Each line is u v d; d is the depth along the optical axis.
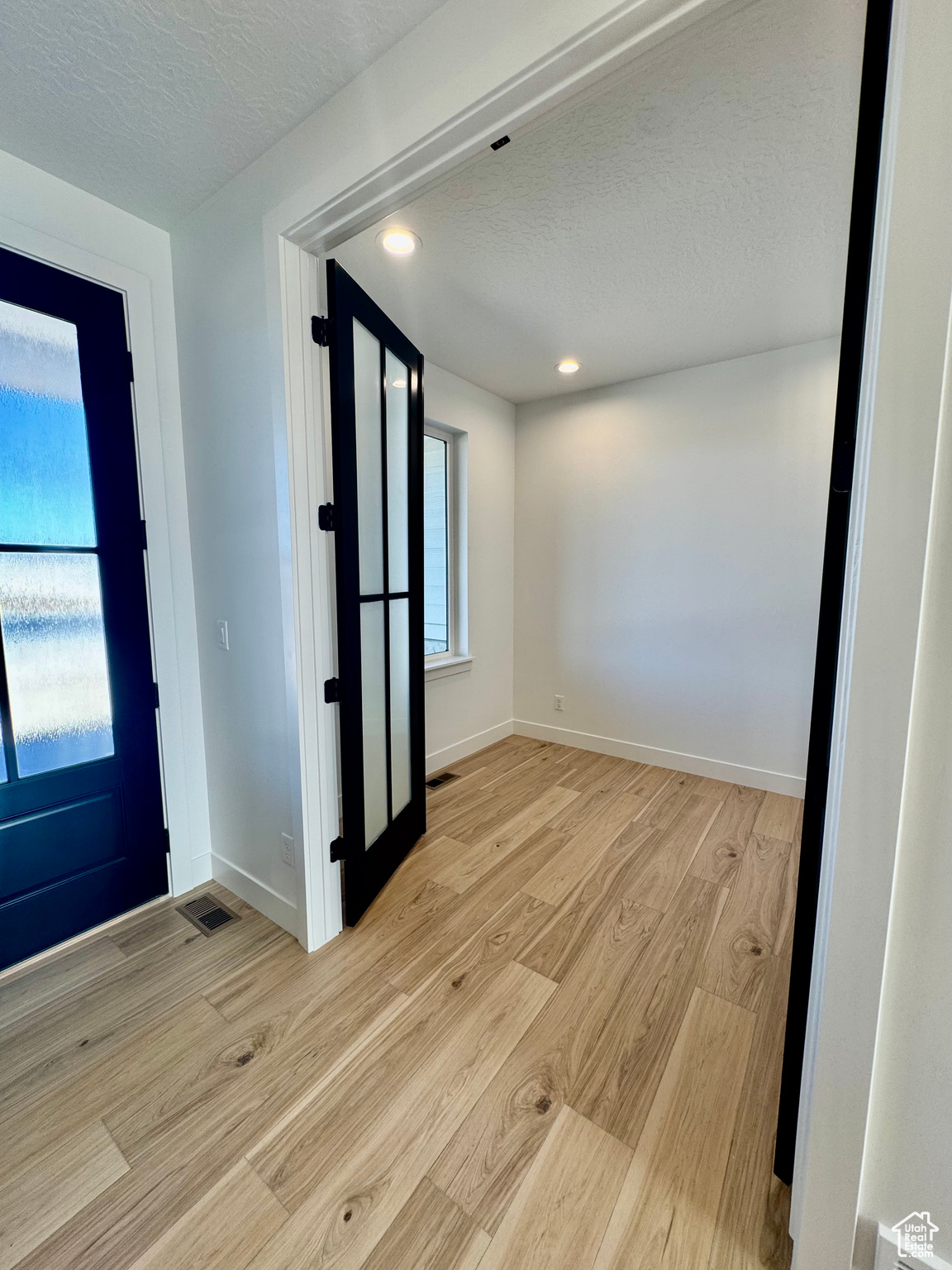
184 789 2.10
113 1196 1.05
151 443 1.90
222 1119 1.20
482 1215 1.02
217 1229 1.00
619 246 1.85
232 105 1.33
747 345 2.72
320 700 1.72
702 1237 0.98
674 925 1.88
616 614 3.50
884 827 0.73
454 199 1.60
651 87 1.21
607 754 3.63
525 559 3.88
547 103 1.01
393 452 2.12
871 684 0.72
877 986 0.76
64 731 1.76
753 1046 1.40
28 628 1.67
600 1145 1.15
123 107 1.34
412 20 1.10
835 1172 0.83
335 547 1.71
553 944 1.78
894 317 0.67
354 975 1.65
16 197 1.53
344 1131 1.18
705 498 3.08
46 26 1.12
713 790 3.05
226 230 1.67
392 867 2.18
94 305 1.73
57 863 1.76
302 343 1.56
